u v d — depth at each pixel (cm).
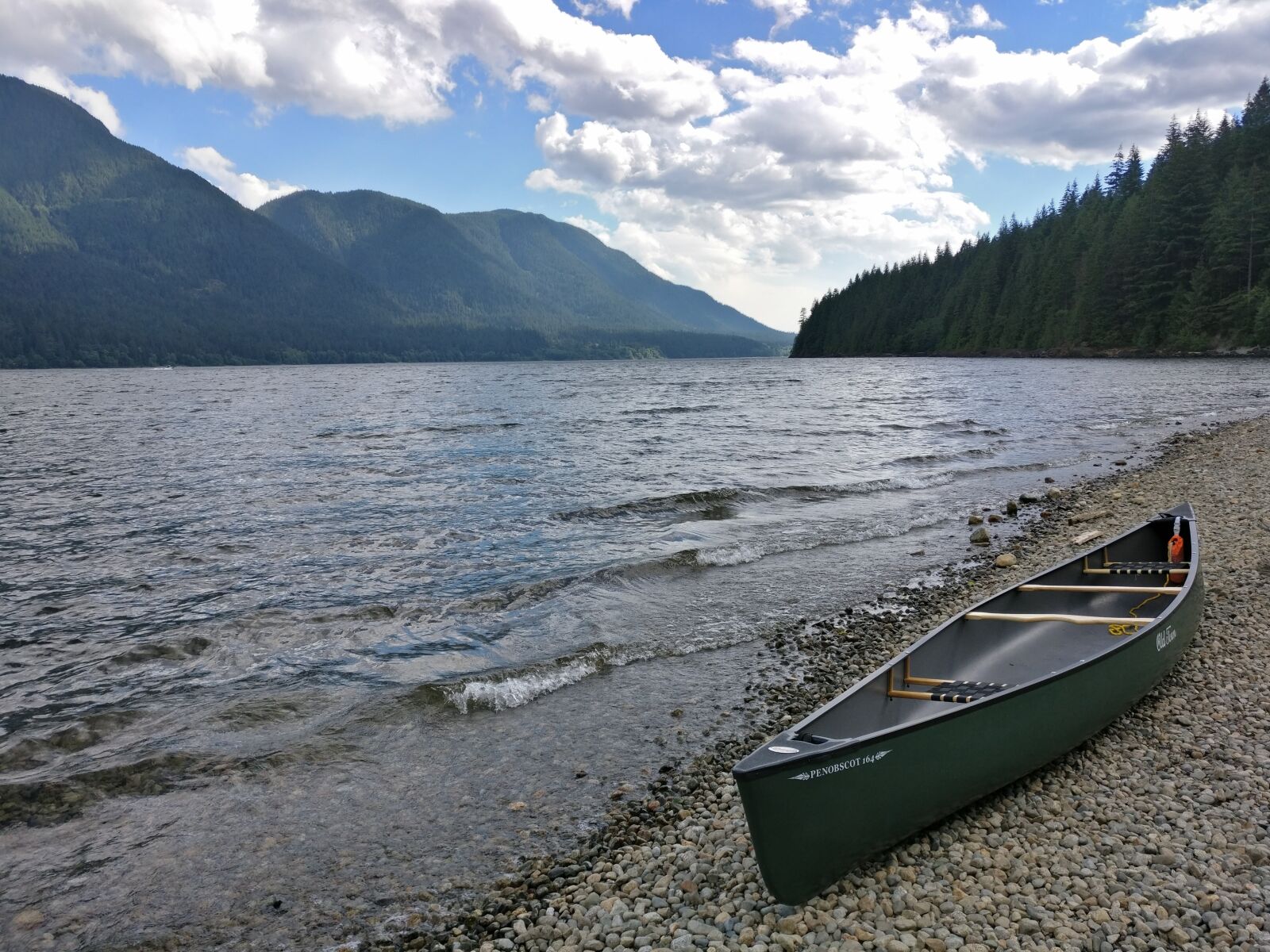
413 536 847
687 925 324
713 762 432
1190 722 430
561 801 407
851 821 331
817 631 596
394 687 512
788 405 2631
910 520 907
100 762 437
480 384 4791
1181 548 564
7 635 593
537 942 325
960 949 303
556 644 576
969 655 464
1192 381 2989
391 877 362
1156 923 309
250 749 450
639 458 1407
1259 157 5016
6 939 332
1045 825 363
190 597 668
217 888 357
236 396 3706
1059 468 1259
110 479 1212
